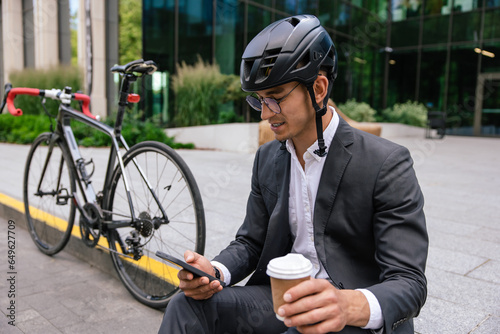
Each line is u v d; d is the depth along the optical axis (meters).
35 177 3.68
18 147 9.45
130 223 2.11
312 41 1.04
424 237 1.03
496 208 4.16
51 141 2.71
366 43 17.38
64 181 3.08
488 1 16.41
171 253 2.23
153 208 2.16
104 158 6.93
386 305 0.91
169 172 2.04
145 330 1.95
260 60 1.05
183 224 2.06
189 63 11.10
